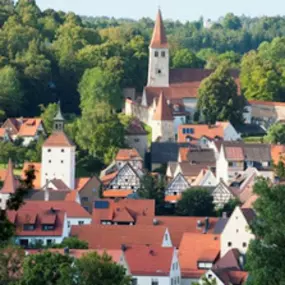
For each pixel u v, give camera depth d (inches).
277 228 6653.5
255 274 6633.9
